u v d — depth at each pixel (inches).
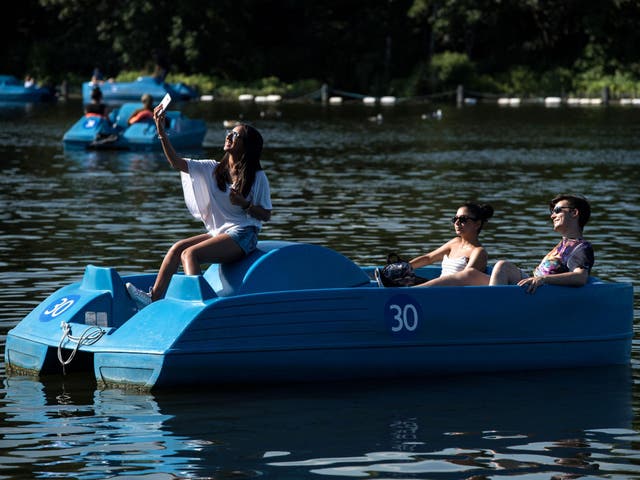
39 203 1814.7
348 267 846.5
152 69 6850.4
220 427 686.5
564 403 750.5
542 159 2758.4
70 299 851.4
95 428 684.7
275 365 780.0
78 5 6884.8
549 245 1387.8
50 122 4180.6
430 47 6973.4
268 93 6619.1
